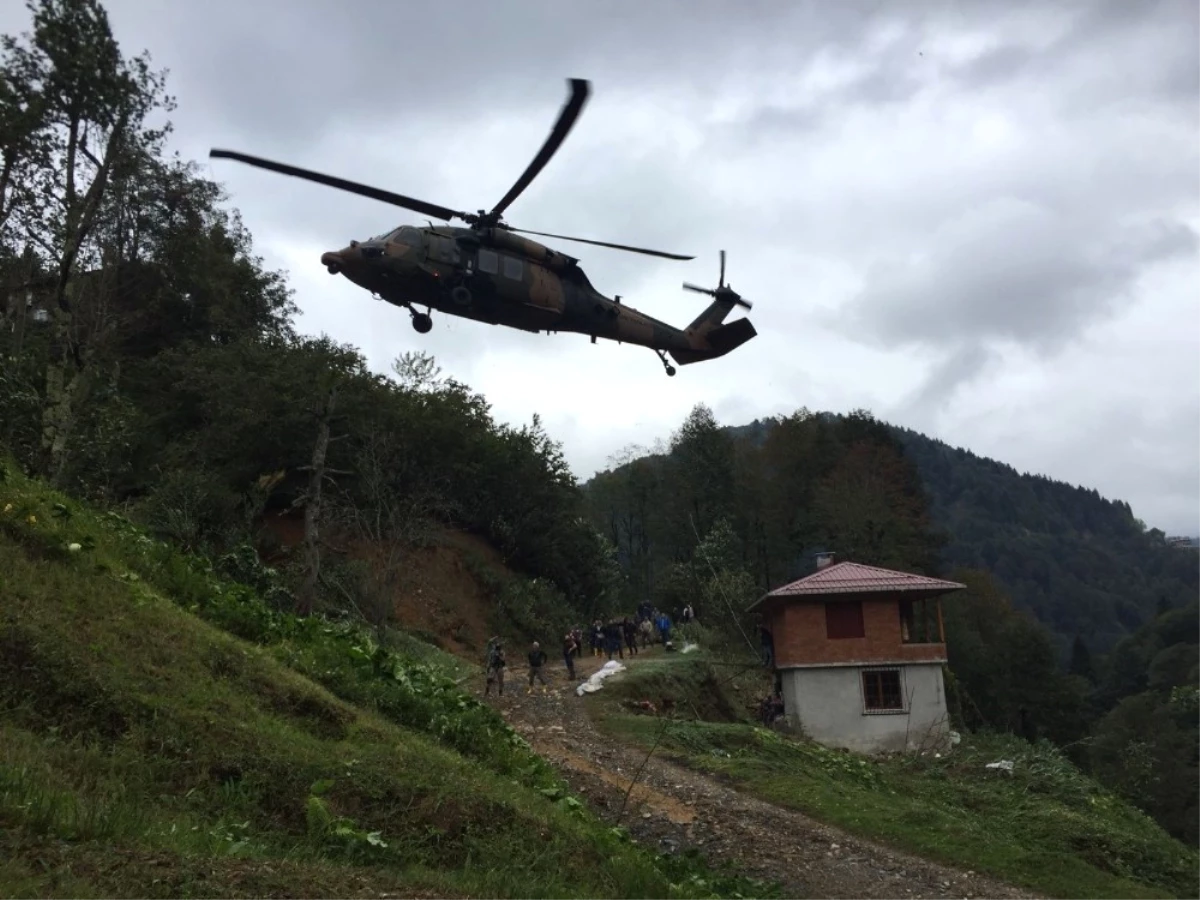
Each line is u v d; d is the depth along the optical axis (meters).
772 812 14.88
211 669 7.66
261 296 41.00
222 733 6.55
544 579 40.31
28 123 23.12
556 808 8.41
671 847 12.36
